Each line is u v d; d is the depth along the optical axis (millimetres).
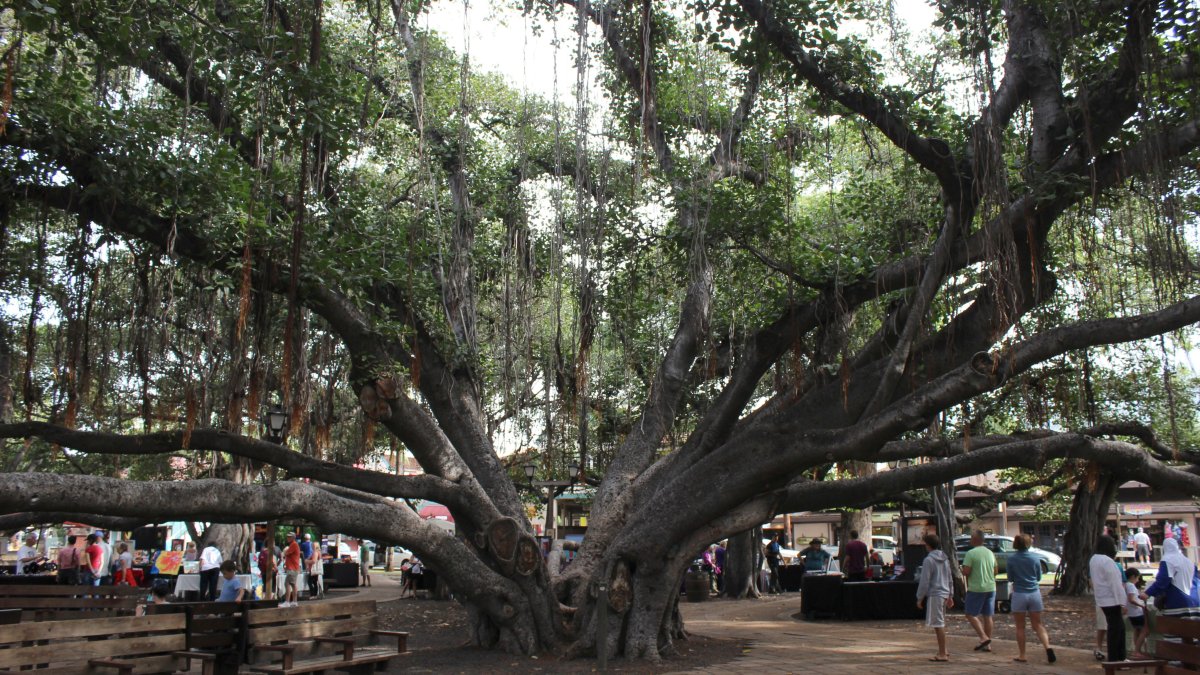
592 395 16453
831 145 14570
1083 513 20750
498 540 11242
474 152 14281
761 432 10484
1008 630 14633
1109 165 9406
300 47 9477
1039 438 10609
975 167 8906
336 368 15133
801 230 12367
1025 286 10094
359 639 9805
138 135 9117
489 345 15234
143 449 9344
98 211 9477
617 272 12609
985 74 8914
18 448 20734
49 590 13383
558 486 18844
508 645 11336
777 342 11664
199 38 9703
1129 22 9055
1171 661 7504
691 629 14977
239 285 9969
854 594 16625
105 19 8508
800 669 10242
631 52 12438
